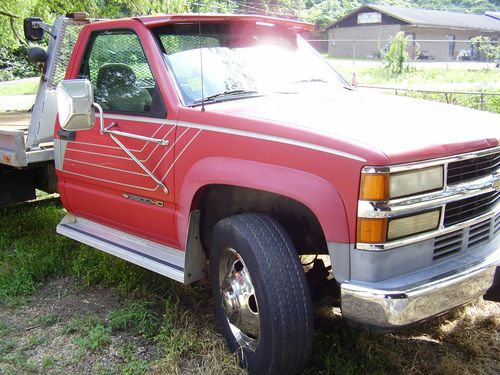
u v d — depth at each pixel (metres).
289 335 2.94
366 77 23.75
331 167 2.78
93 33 4.30
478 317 3.92
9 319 4.06
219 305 3.44
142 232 4.03
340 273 2.80
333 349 3.49
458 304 2.93
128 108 3.93
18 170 5.59
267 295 2.93
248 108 3.37
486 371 3.31
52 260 4.88
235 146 3.19
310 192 2.82
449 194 2.87
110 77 4.11
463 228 3.02
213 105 3.52
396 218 2.71
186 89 3.66
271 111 3.29
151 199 3.82
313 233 3.46
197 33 4.00
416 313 2.73
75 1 11.98
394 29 44.69
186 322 3.77
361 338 3.59
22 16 11.84
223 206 3.64
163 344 3.59
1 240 5.47
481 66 30.97
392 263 2.76
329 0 37.06
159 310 4.10
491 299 3.32
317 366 3.37
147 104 3.79
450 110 3.58
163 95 3.65
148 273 4.56
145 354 3.55
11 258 5.09
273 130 3.01
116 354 3.56
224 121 3.25
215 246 3.35
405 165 2.69
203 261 3.69
